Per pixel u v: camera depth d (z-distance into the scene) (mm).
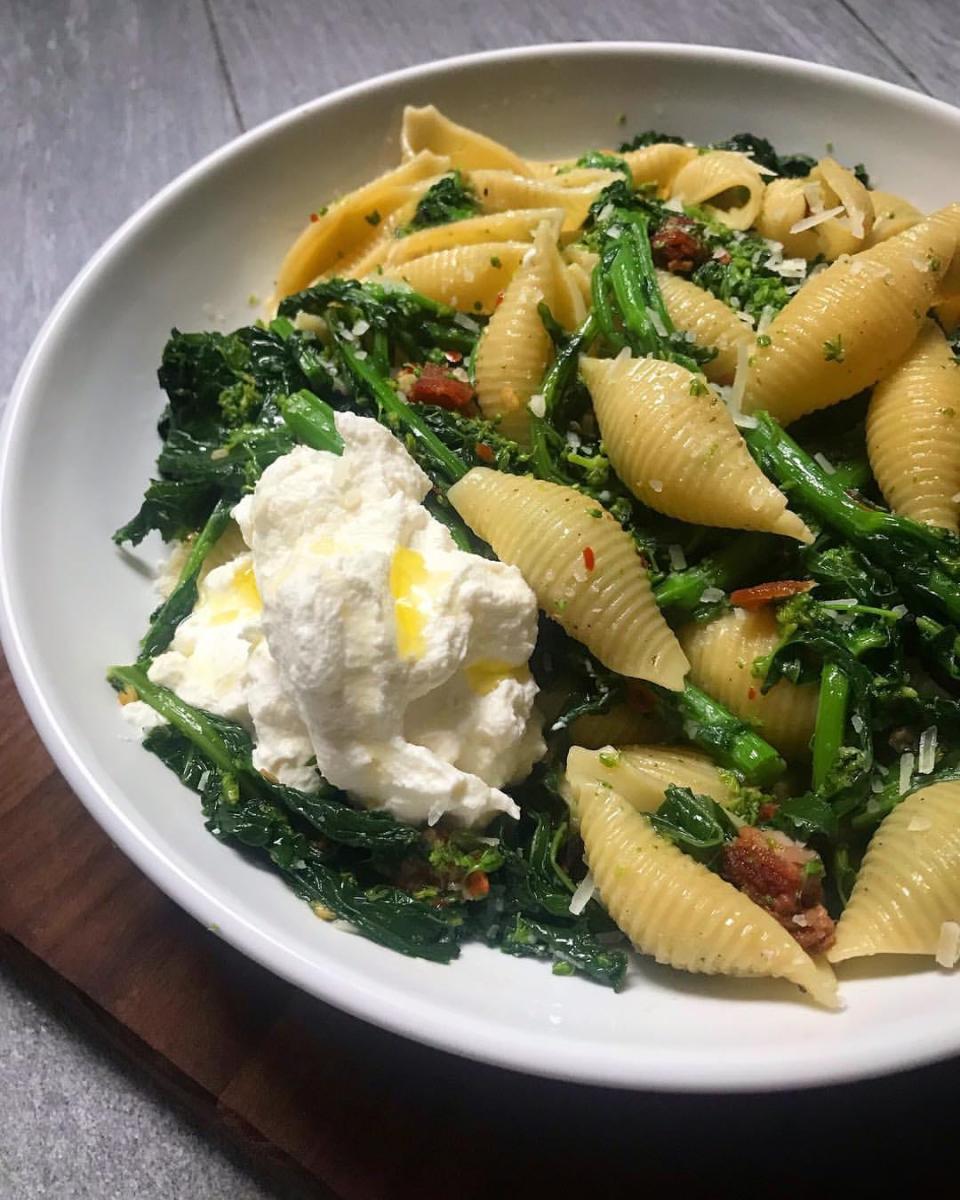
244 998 156
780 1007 129
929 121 211
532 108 230
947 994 124
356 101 219
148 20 312
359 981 123
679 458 153
